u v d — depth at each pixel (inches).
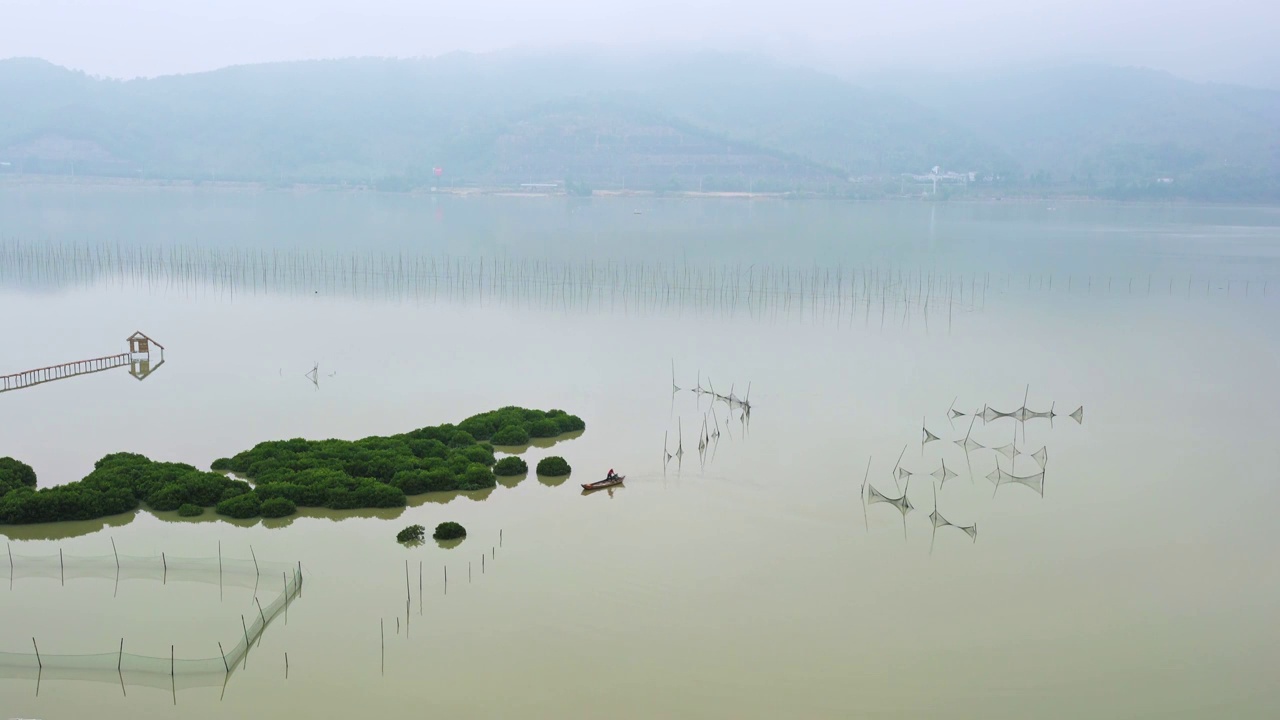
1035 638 2282.2
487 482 3184.1
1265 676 2132.1
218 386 4488.2
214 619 2313.0
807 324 6353.3
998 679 2112.5
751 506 3063.5
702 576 2576.3
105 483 2982.3
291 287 7785.4
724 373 4862.2
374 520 2910.9
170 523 2861.7
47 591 2431.1
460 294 7588.6
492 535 2810.0
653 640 2251.5
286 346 5423.2
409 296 7436.0
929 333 6028.5
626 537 2812.5
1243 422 4015.8
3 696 2006.6
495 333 5935.0
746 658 2183.8
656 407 4210.1
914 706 2010.3
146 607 2363.4
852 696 2043.6
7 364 4857.3
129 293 7214.6
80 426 3777.1
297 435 3703.3
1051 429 3914.9
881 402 4306.1
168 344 5418.3
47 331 5698.8
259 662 2135.8
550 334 5925.2
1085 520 2972.4
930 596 2481.5
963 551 2751.0
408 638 2241.6
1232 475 3371.1
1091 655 2213.3
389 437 3526.1
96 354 5128.0
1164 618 2379.4
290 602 2401.6
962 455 3570.4
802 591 2500.0
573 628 2298.2
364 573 2561.5
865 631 2305.6
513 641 2236.7
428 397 4330.7
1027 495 3181.6
